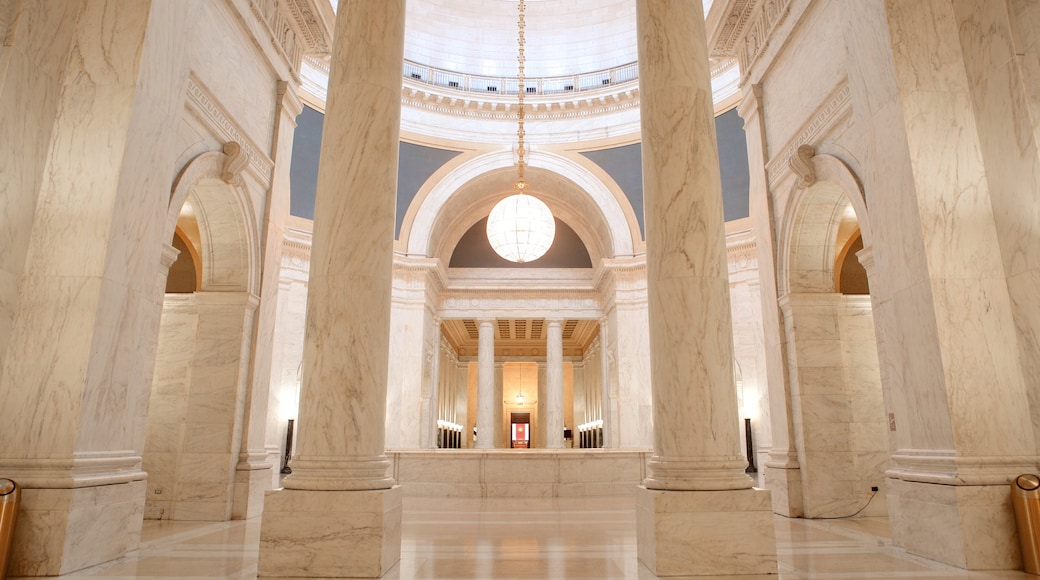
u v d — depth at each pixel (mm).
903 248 6836
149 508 9555
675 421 6180
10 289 6020
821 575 5629
